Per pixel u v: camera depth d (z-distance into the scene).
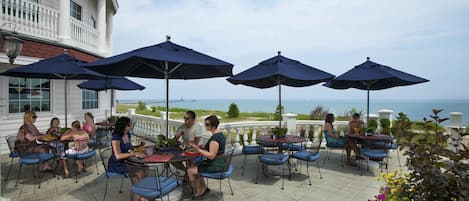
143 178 3.58
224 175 3.81
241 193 4.27
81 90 10.10
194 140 4.84
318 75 4.99
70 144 6.67
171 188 3.31
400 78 5.37
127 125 3.96
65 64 5.07
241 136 6.25
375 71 5.58
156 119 9.05
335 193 4.30
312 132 8.19
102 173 5.25
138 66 4.96
